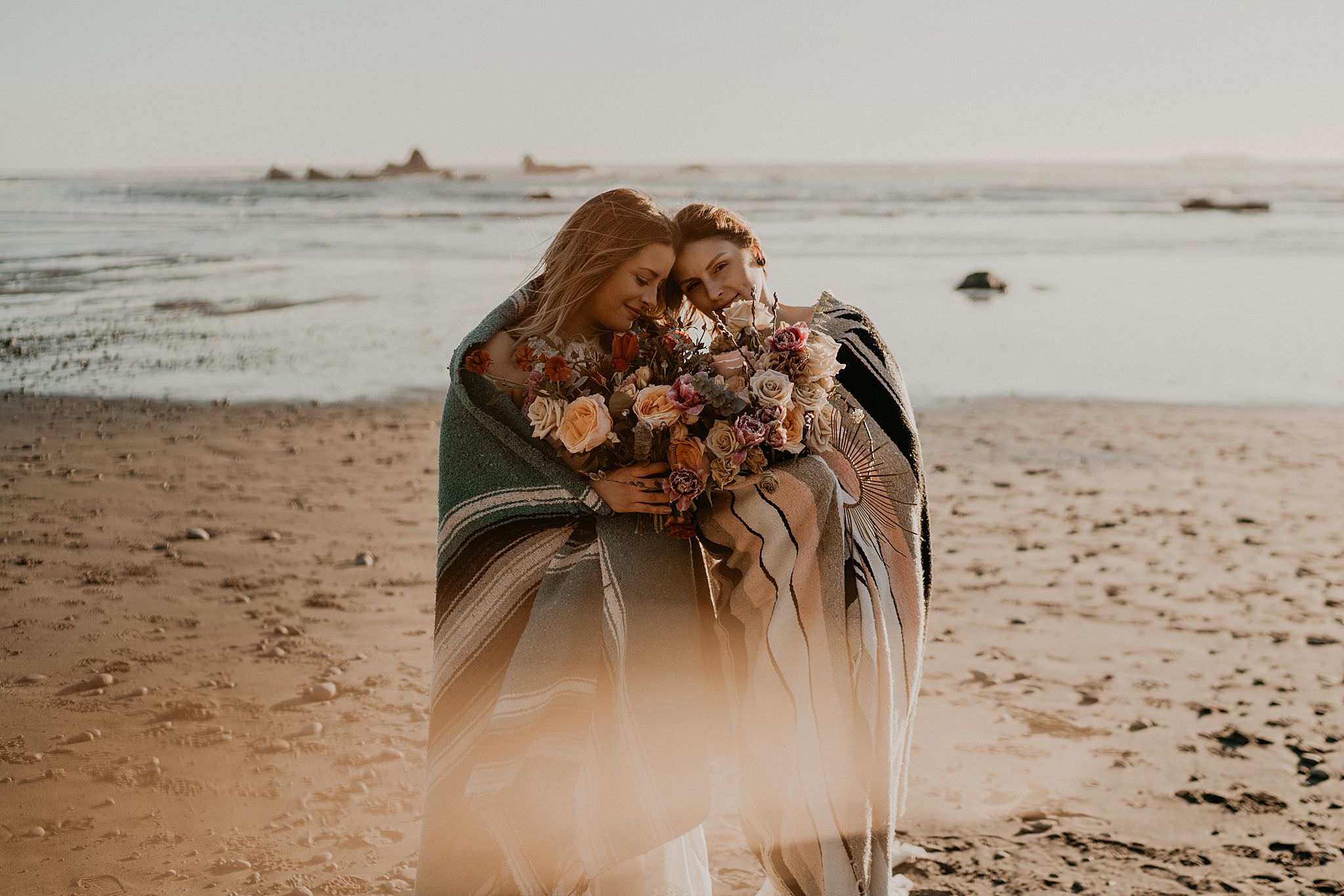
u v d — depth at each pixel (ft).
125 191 334.85
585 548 9.42
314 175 500.33
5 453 31.19
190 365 46.34
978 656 17.72
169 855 11.66
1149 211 201.16
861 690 9.25
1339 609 19.71
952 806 13.10
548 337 9.31
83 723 14.71
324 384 42.60
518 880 9.34
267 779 13.35
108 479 28.45
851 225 151.12
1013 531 24.86
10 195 295.69
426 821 9.56
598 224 9.14
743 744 9.55
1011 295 72.59
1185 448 33.32
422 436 34.24
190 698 15.57
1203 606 19.95
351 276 81.15
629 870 9.53
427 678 16.56
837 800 9.14
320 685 15.85
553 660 9.26
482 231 134.21
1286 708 15.67
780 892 9.74
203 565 21.63
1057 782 13.62
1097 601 20.27
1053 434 35.32
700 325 10.55
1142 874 11.59
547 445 9.21
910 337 55.72
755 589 9.46
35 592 19.85
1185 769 13.92
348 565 21.86
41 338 53.36
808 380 9.08
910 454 9.86
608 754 9.33
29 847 11.69
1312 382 43.52
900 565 9.80
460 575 9.47
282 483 28.37
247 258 97.45
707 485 9.27
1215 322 60.23
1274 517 25.96
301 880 11.25
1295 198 258.98
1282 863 11.80
